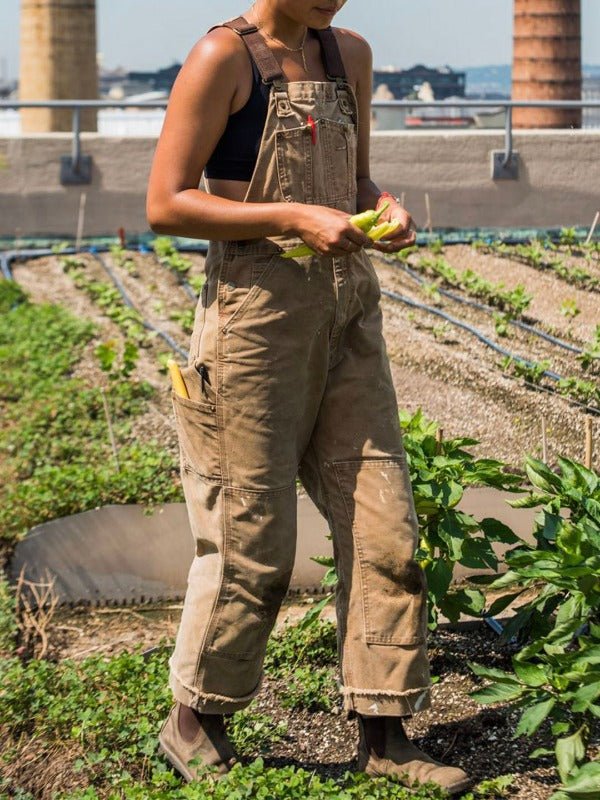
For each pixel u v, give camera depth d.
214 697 3.14
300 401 3.05
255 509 3.04
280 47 2.96
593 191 11.41
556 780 3.19
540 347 7.44
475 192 11.43
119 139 11.78
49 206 11.83
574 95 14.22
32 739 3.60
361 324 3.12
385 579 3.07
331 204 2.99
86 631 4.72
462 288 9.34
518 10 14.12
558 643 3.27
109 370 7.02
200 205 2.90
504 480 3.82
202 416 3.05
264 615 3.12
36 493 5.48
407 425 4.14
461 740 3.43
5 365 7.87
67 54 14.78
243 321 2.98
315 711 3.68
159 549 5.15
